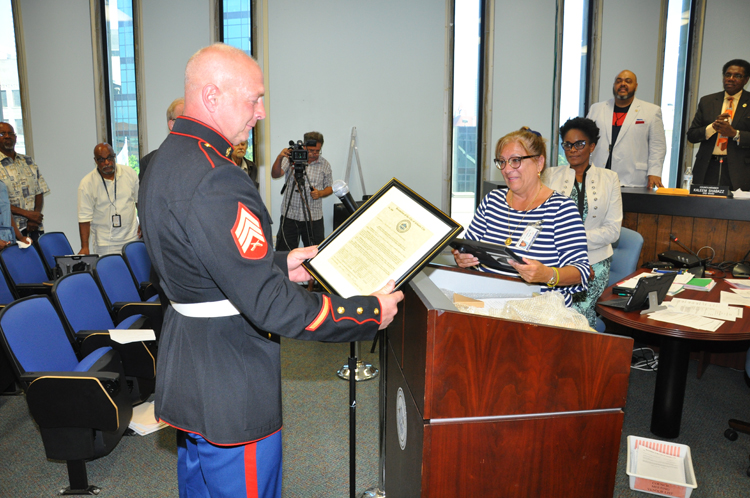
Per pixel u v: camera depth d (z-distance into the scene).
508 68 5.73
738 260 3.37
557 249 1.78
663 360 2.43
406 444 1.27
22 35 5.54
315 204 5.07
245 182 1.05
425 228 1.19
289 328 1.00
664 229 3.66
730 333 1.98
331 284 1.17
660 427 2.47
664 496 1.99
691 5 5.77
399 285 1.12
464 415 1.07
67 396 1.90
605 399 1.14
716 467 2.24
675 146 6.07
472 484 1.10
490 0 5.58
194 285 1.07
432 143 5.79
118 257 3.17
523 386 1.09
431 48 5.65
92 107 5.63
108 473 2.20
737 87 4.08
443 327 1.02
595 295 2.45
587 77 5.86
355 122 5.70
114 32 5.60
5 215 3.79
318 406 2.80
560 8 5.65
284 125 5.65
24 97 5.61
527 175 1.80
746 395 2.97
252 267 0.98
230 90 1.08
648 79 5.84
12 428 2.57
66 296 2.44
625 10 5.70
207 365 1.09
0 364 2.81
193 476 1.29
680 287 2.65
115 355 2.15
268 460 1.18
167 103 5.61
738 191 3.52
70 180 5.74
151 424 2.42
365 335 1.08
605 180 2.69
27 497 2.03
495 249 1.44
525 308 1.24
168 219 1.01
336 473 2.21
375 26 5.59
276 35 5.52
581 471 1.15
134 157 5.80
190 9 5.49
